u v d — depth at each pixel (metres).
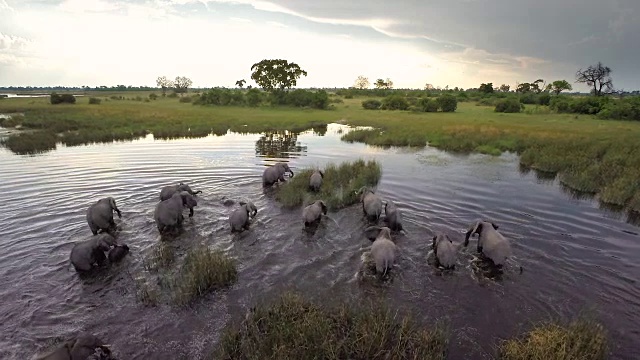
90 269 10.81
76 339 7.51
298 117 54.59
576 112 60.59
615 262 11.74
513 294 9.87
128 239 12.74
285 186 18.02
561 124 45.41
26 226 13.61
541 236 13.57
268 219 14.54
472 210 16.02
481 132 36.69
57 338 8.12
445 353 7.79
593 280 10.66
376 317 8.50
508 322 8.77
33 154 26.81
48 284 10.09
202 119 48.34
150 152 27.81
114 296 9.62
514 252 12.23
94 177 20.09
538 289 10.14
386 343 7.98
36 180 19.44
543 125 44.03
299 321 8.35
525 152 26.95
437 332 8.22
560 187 19.94
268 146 31.42
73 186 18.34
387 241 11.09
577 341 7.64
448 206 16.45
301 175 19.66
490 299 9.64
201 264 10.24
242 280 10.34
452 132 36.75
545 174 22.75
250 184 19.14
